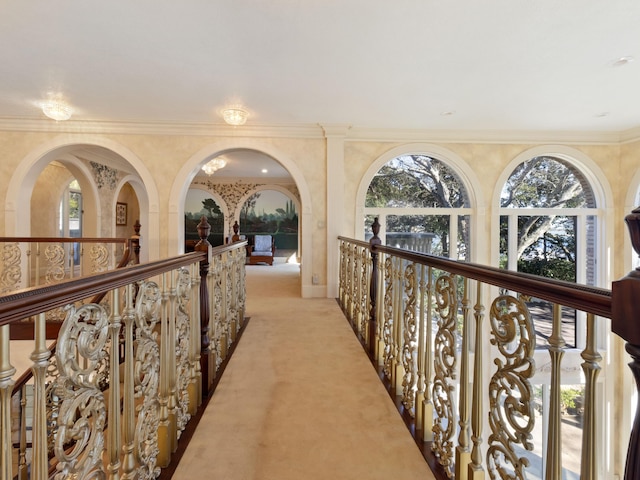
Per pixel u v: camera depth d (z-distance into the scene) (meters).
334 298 4.82
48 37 2.51
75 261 7.85
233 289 3.12
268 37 2.53
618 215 5.20
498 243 5.14
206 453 1.59
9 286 4.30
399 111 4.14
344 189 4.95
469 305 1.38
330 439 1.70
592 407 0.80
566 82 3.31
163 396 1.53
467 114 4.25
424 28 2.42
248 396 2.11
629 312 0.65
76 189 8.11
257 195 10.98
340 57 2.82
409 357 2.00
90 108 4.01
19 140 4.42
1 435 0.74
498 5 2.18
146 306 1.36
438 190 5.31
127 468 1.23
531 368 0.98
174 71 3.06
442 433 1.53
